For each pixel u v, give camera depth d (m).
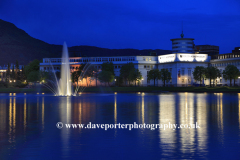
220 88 166.88
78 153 26.02
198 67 198.25
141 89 182.12
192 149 26.98
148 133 33.75
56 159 24.47
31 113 53.62
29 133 33.94
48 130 35.69
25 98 106.94
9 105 72.62
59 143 29.23
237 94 134.25
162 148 27.36
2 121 42.97
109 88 182.75
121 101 86.06
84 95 131.38
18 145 28.50
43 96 123.69
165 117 47.00
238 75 182.12
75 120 43.75
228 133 33.47
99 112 54.81
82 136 32.34
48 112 55.12
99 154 25.72
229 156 25.02
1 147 27.78
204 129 35.94
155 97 109.44
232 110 57.81
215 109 59.97
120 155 25.44
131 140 30.41
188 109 60.19
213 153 25.80
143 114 51.38
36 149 27.19
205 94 136.12
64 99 98.81
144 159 24.42
